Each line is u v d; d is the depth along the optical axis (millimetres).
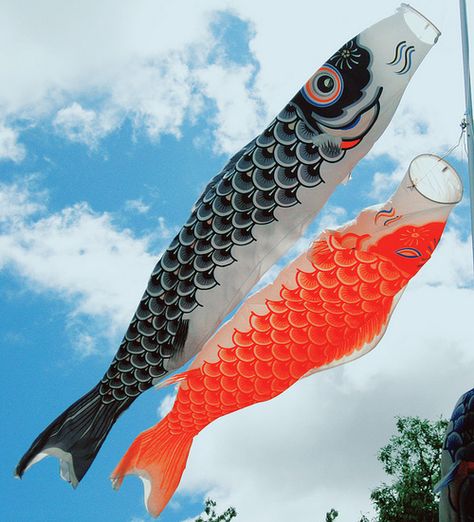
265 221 2455
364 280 2469
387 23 2490
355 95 2475
